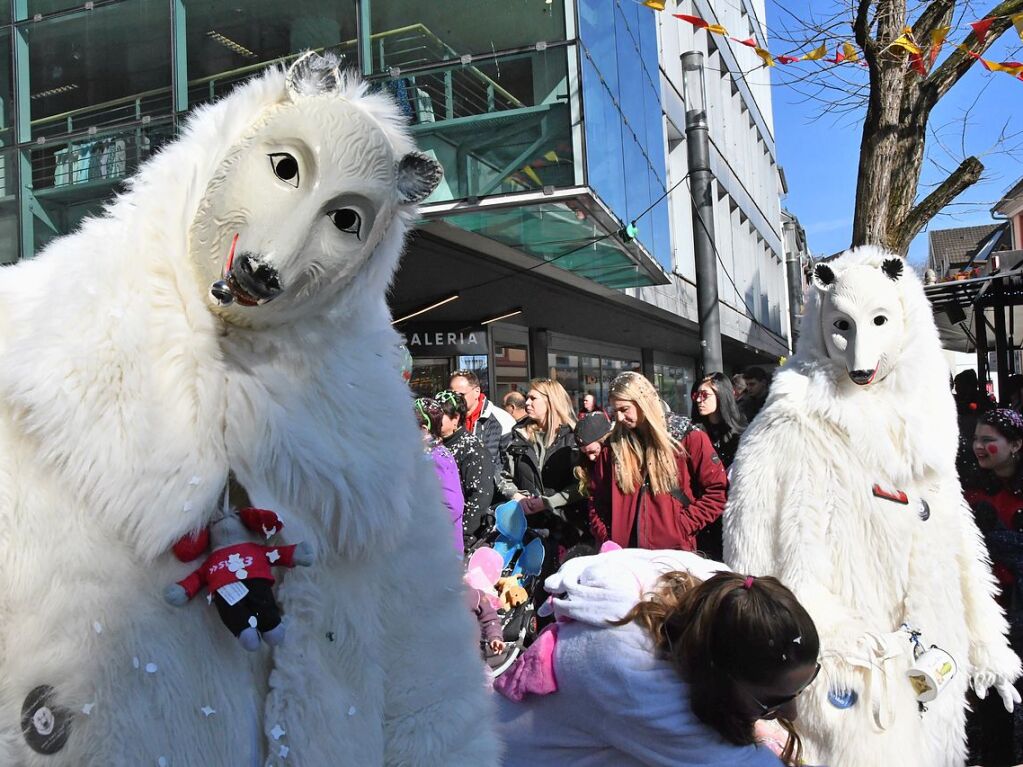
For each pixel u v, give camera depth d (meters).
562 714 2.03
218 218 1.12
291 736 1.15
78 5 8.79
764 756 1.88
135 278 1.14
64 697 1.05
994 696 3.85
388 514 1.26
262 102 1.23
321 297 1.18
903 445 2.90
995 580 3.16
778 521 2.89
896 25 6.30
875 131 6.60
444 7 7.98
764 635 1.76
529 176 7.87
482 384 12.43
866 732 2.56
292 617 1.17
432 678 1.34
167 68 8.59
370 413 1.27
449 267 9.96
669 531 3.86
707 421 5.54
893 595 2.82
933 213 6.85
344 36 8.15
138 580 1.10
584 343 17.69
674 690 1.85
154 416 1.09
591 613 1.98
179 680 1.09
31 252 8.87
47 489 1.09
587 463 4.36
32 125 8.94
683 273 18.67
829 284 3.04
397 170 1.23
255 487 1.16
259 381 1.18
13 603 1.07
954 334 12.70
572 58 7.83
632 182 10.38
